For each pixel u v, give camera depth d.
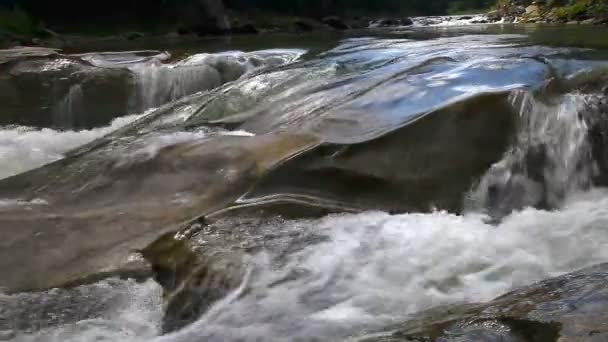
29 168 8.73
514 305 3.35
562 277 3.74
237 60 11.93
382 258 4.42
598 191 5.96
